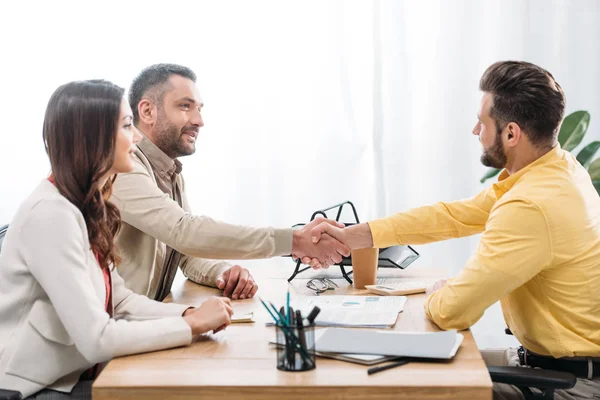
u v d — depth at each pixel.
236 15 3.36
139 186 2.08
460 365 1.36
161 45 3.39
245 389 1.26
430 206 2.15
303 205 3.42
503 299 1.88
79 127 1.58
